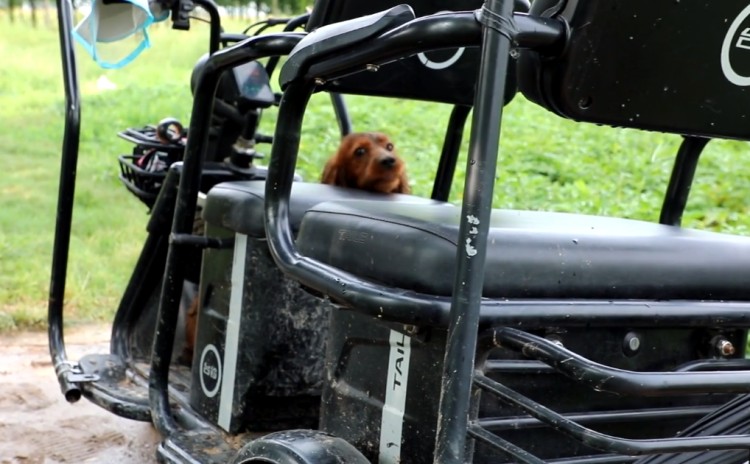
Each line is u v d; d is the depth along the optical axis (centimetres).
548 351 260
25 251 998
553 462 308
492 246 294
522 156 1155
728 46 274
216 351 439
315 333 433
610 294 308
